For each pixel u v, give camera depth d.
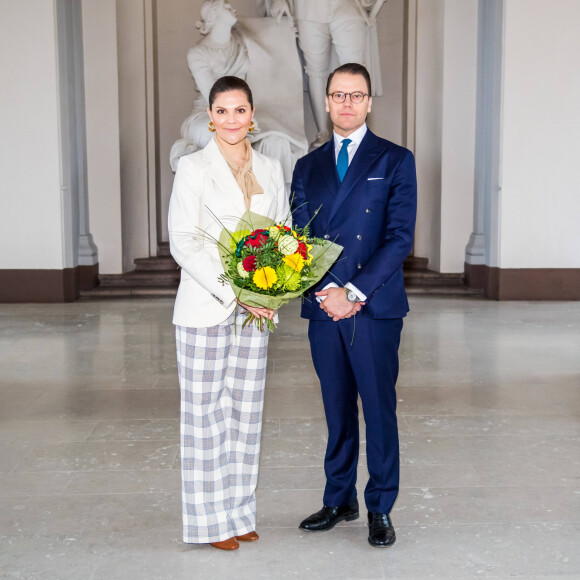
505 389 5.68
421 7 10.65
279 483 3.98
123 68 10.48
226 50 10.13
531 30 9.37
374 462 3.22
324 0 10.20
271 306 2.88
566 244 9.61
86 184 10.30
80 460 4.31
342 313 3.04
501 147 9.51
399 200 3.10
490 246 9.87
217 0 10.01
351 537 3.35
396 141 11.33
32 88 9.38
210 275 2.95
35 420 5.03
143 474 4.11
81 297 9.97
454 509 3.63
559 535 3.36
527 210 9.56
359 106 3.08
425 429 4.80
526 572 3.04
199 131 9.88
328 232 3.16
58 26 9.42
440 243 10.53
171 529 3.45
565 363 6.42
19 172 9.46
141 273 10.52
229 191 3.04
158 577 3.03
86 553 3.23
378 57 10.80
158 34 11.20
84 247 10.10
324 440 4.63
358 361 3.16
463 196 10.44
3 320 8.41
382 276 3.03
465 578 3.00
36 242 9.55
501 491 3.84
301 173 3.26
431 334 7.56
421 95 10.82
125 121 10.55
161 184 11.41
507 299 9.66
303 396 5.53
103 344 7.20
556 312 8.80
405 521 3.50
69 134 9.76
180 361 3.14
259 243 2.82
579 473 4.08
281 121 10.09
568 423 4.91
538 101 9.45
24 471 4.15
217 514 3.21
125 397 5.52
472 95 10.31
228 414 3.24
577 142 9.50
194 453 3.15
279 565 3.11
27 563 3.15
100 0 10.12
